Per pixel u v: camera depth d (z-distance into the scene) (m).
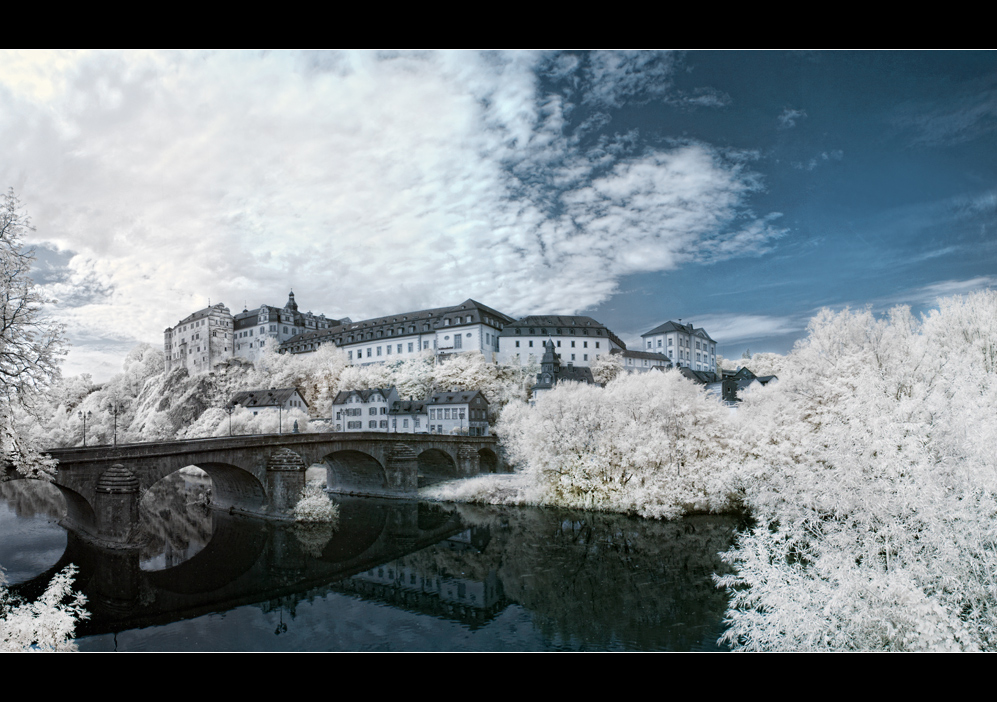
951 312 36.94
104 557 37.88
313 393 122.81
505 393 104.69
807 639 14.49
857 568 14.91
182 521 51.66
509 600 28.09
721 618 23.62
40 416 19.41
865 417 23.00
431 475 75.94
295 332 168.88
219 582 32.91
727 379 87.19
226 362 149.12
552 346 108.00
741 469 38.59
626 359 119.62
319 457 55.84
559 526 43.84
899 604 13.44
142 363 172.88
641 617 24.30
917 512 15.32
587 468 48.81
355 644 22.97
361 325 148.38
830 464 23.06
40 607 14.55
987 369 30.08
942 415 18.72
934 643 12.59
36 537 43.56
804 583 15.38
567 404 51.31
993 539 13.84
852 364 34.50
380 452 63.06
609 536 39.16
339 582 32.59
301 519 49.84
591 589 28.67
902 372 29.34
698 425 46.31
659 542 36.56
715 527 39.03
